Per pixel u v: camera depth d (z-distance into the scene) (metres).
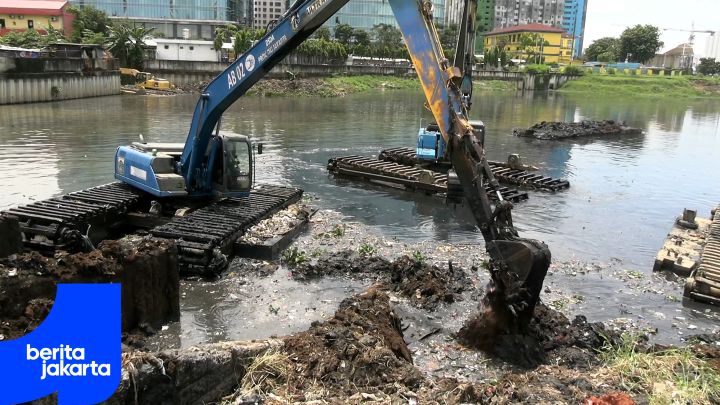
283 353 6.40
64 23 77.31
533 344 7.73
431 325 8.78
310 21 10.87
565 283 11.12
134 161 13.31
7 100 41.56
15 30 71.75
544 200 18.55
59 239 10.70
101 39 67.75
